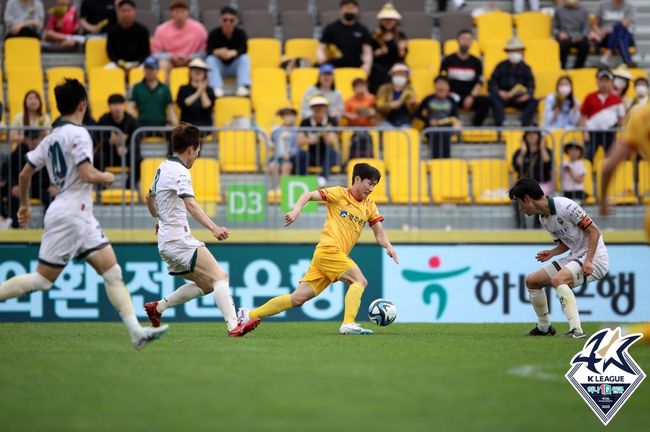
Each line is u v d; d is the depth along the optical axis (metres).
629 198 54.25
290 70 65.44
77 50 67.25
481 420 20.31
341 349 32.78
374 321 40.75
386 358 30.14
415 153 55.53
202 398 22.52
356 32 64.56
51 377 25.53
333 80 62.25
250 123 60.19
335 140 54.38
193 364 28.14
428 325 47.62
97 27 67.94
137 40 64.25
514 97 62.34
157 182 35.28
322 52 64.94
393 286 51.34
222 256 51.03
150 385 24.30
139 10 69.69
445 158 55.75
